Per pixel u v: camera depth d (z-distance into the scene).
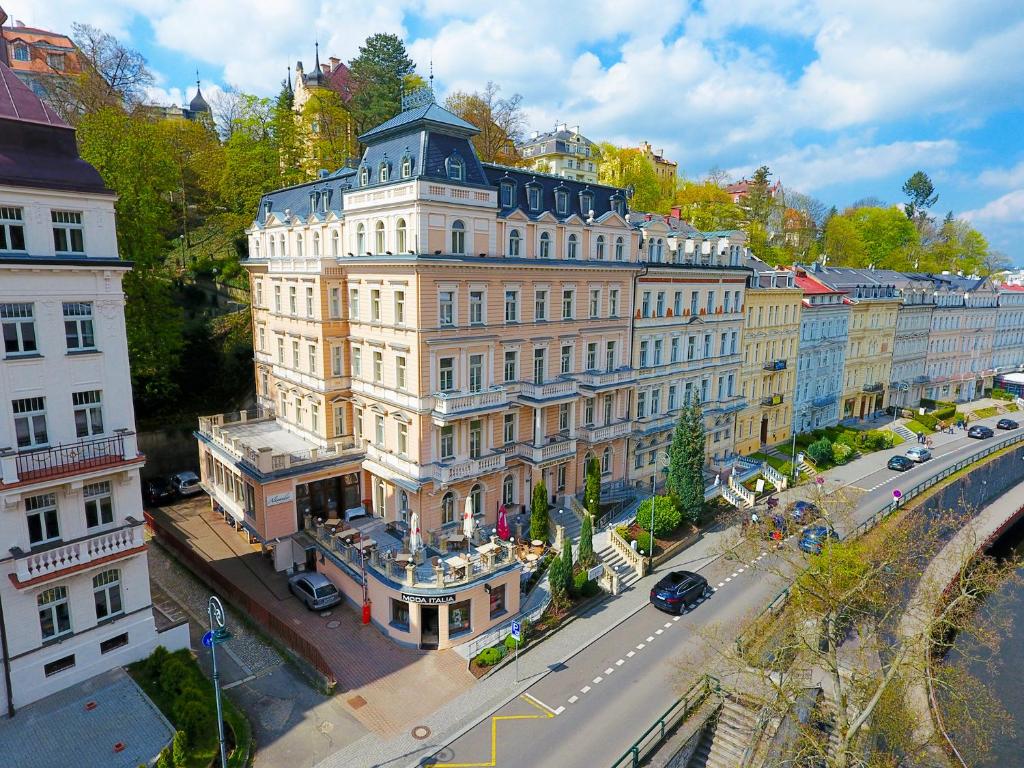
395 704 27.56
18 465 23.72
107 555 25.94
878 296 75.69
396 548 36.72
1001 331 102.50
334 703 27.44
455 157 35.06
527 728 26.39
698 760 27.12
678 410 51.53
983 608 44.38
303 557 38.62
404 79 77.81
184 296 63.16
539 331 40.88
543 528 38.88
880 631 32.16
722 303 54.31
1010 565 31.33
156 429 51.38
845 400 75.88
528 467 42.44
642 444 49.62
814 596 28.20
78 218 24.91
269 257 47.50
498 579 32.38
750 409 60.44
